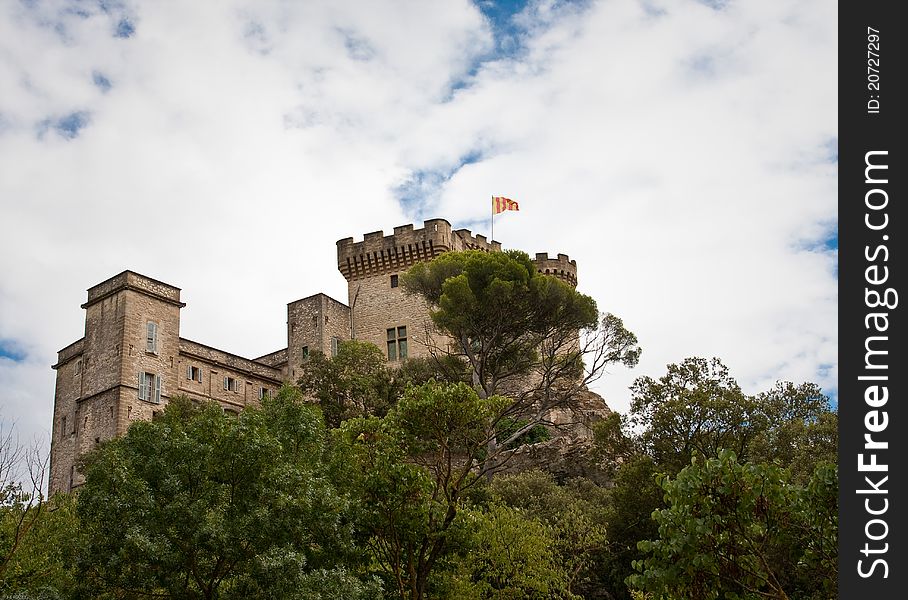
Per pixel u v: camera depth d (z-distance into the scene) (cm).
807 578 1684
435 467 2581
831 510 1546
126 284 5550
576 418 6097
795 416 4438
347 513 2223
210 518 2034
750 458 3888
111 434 5272
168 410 2812
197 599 2072
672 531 1561
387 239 6850
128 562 2017
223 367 6081
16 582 2144
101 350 5572
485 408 2411
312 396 5291
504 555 3067
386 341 6650
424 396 2389
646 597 2448
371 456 2347
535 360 5325
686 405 4134
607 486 4891
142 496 2061
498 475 4734
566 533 3691
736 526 1570
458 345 5591
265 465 2173
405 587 2367
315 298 6600
